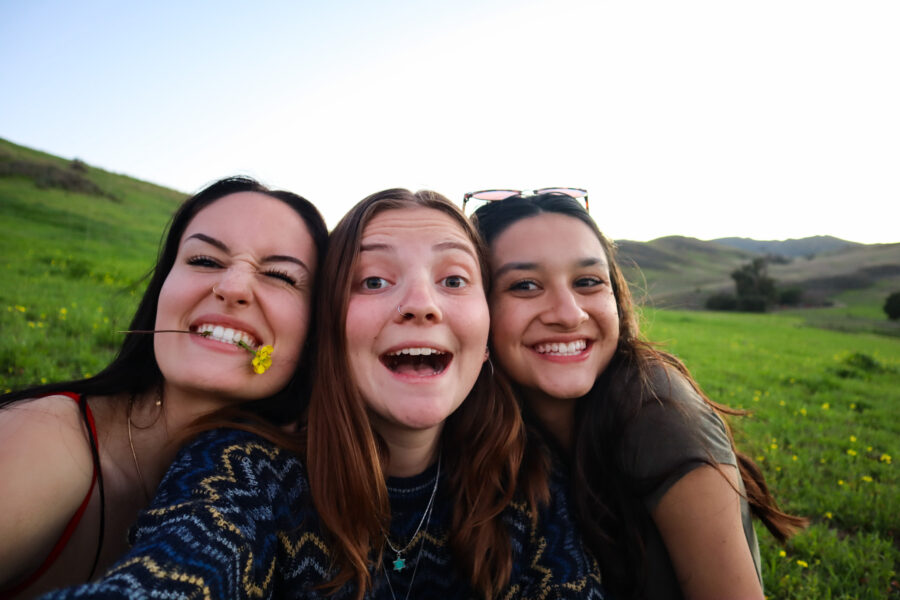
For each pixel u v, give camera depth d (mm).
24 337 1597
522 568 491
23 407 452
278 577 414
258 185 535
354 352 452
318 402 461
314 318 518
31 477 408
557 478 562
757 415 1797
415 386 444
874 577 826
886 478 1286
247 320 469
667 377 564
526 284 556
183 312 467
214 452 414
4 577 403
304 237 514
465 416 520
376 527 454
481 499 491
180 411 492
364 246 468
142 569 298
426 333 442
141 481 489
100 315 2105
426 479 507
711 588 490
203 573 312
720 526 489
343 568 434
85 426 463
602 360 579
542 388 556
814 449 1465
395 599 487
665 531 517
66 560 448
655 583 552
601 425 573
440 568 500
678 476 495
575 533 520
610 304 576
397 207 496
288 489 436
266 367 458
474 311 466
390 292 457
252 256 478
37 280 2904
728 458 516
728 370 2725
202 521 342
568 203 595
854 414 1955
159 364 473
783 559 856
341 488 438
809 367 3148
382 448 492
